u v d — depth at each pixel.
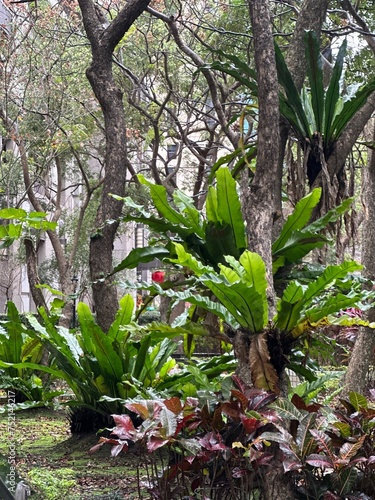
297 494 4.40
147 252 7.52
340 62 7.56
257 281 5.18
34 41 16.52
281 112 7.70
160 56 17.64
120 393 7.89
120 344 7.87
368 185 8.45
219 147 18.45
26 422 10.20
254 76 7.88
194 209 7.29
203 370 7.83
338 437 4.34
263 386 5.15
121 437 4.13
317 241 6.87
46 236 28.41
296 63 8.17
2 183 18.62
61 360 8.25
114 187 8.90
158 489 4.38
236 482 4.41
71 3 16.58
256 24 5.96
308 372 6.94
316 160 7.96
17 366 8.38
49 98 16.34
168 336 6.68
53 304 9.91
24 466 7.07
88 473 6.73
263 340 5.26
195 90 20.66
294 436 4.33
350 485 4.19
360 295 5.30
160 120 20.03
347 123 8.05
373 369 9.98
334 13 13.24
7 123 15.52
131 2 9.09
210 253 7.12
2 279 23.19
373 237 8.38
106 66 9.18
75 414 8.39
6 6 16.58
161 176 23.97
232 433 4.42
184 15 17.53
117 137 9.02
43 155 17.64
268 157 5.78
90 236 8.75
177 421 4.25
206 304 5.68
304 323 5.38
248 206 5.76
